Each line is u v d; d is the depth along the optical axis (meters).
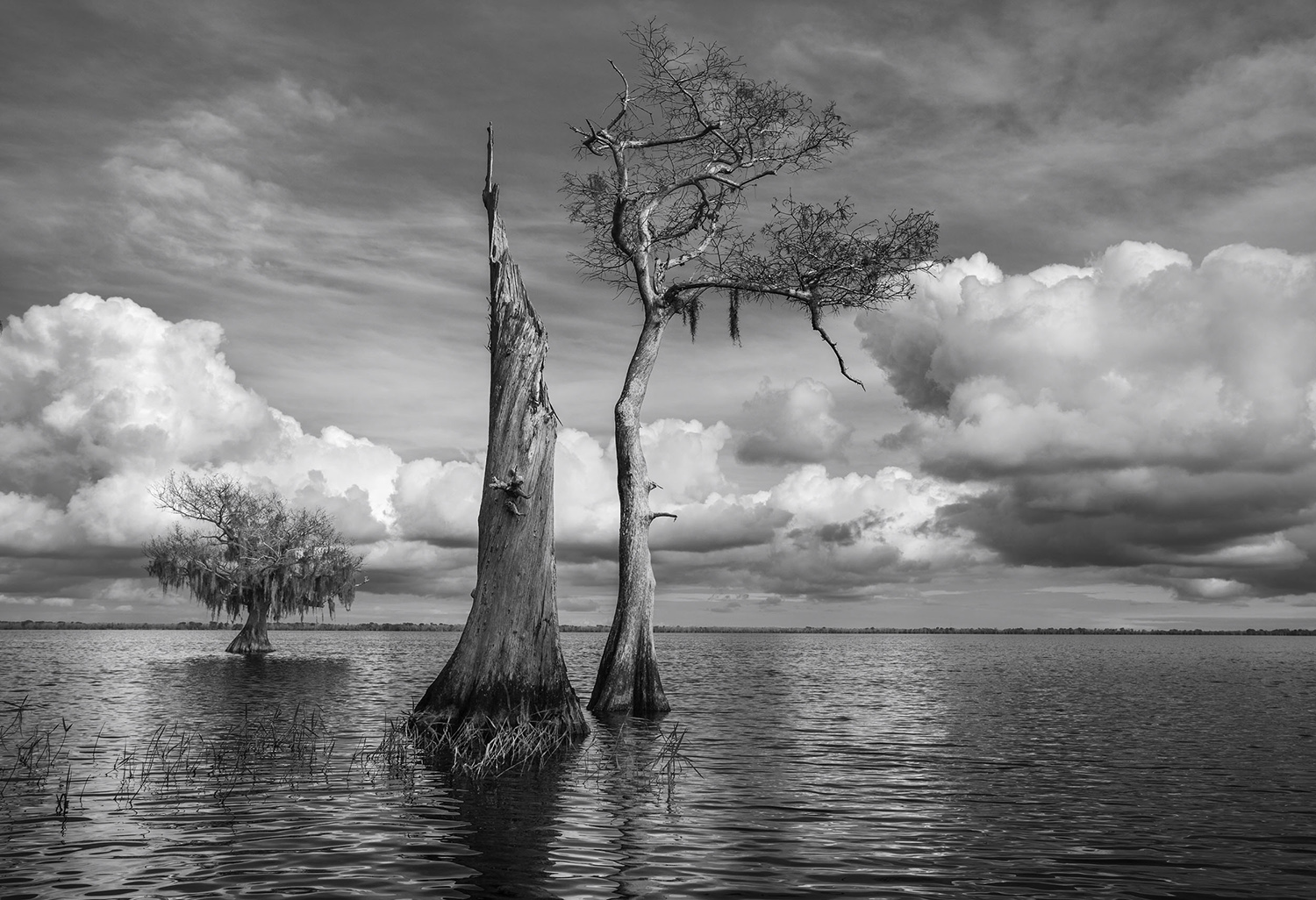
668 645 159.50
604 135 26.33
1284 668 69.06
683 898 8.44
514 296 20.16
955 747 19.52
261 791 13.23
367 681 39.34
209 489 61.69
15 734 19.53
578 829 11.12
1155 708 30.47
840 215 25.41
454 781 14.36
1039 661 83.69
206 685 35.88
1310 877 9.39
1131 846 10.61
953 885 8.95
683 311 27.47
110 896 8.24
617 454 26.77
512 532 19.14
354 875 9.00
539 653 19.17
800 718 25.89
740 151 28.23
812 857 9.95
